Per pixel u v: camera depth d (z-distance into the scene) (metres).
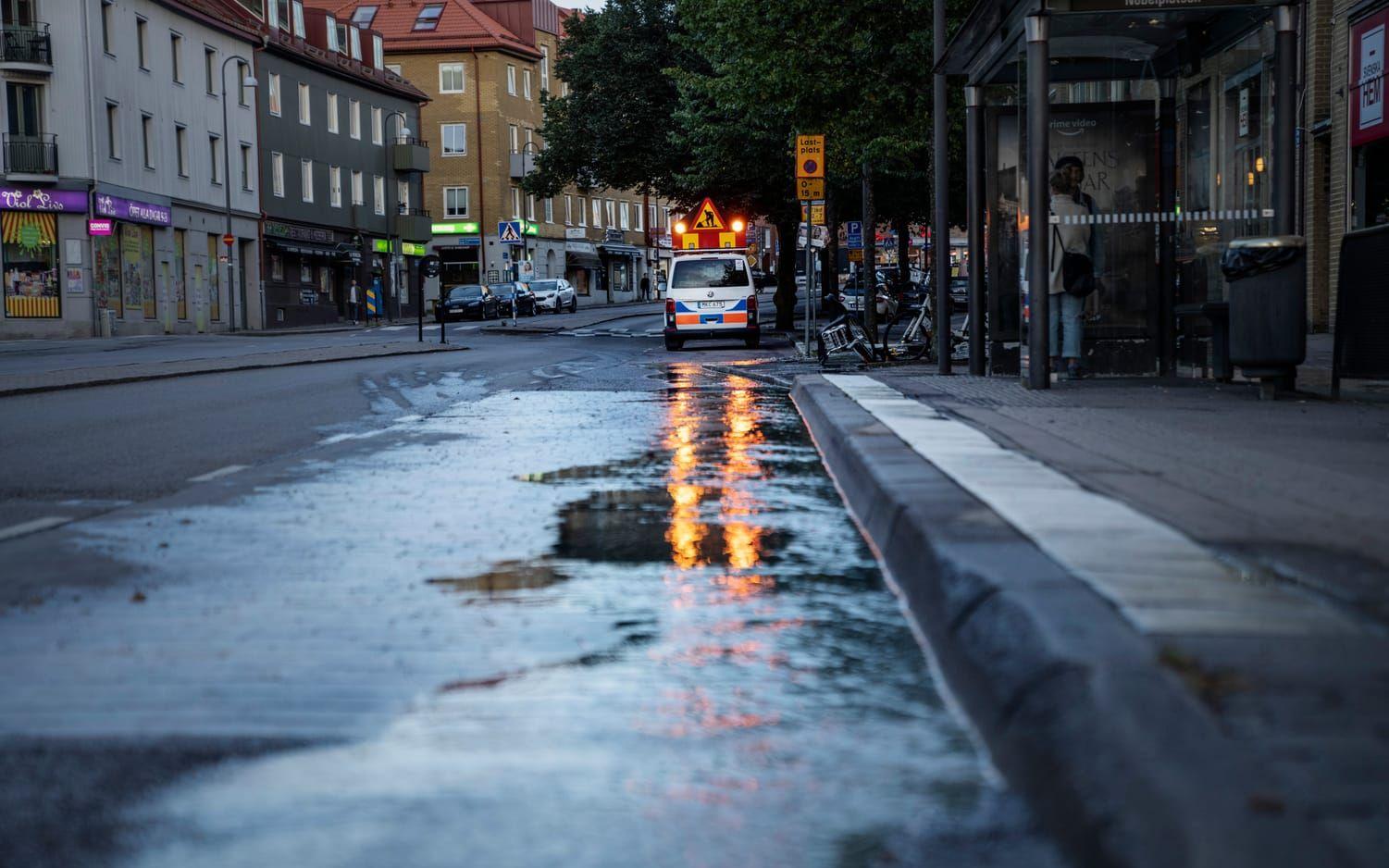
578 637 4.85
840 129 25.59
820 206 27.80
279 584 5.82
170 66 54.91
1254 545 4.91
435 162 90.62
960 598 4.42
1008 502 6.00
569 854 2.92
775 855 2.89
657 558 6.34
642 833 3.03
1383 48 22.39
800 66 24.89
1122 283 15.17
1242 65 13.94
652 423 13.45
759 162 38.88
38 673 4.45
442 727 3.83
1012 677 3.55
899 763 3.44
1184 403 12.26
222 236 59.22
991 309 16.61
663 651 4.64
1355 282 12.20
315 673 4.40
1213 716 2.92
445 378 21.95
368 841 3.01
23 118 48.31
